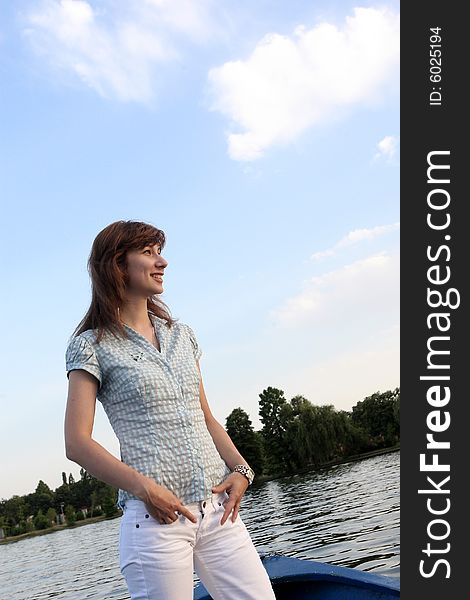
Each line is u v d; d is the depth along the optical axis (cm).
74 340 215
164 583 196
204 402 246
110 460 197
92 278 227
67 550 5091
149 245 228
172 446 207
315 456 6019
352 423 6250
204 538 211
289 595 326
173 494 205
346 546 1338
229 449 237
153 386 209
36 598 2297
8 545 8175
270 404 6281
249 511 3312
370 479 3725
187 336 241
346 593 305
